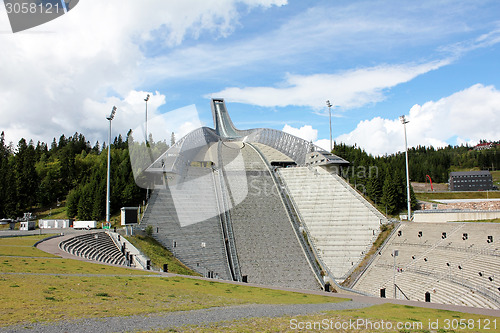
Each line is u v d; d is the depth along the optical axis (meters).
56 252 39.66
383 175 90.44
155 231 59.81
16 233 60.72
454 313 24.03
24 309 17.31
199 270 55.56
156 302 22.14
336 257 67.25
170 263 52.34
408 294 50.59
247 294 29.23
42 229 71.19
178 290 27.31
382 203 84.50
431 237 62.53
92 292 22.78
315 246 70.06
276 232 71.19
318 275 61.12
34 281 23.97
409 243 64.12
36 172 103.62
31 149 134.38
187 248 59.94
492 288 41.53
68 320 16.28
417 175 156.38
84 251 44.97
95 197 78.81
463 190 121.31
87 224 69.88
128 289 25.22
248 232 69.81
